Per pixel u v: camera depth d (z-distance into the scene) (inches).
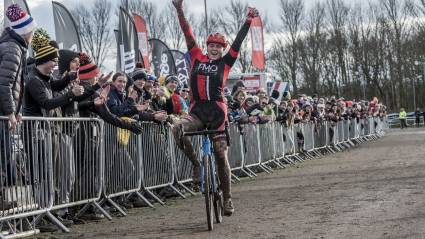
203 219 257.1
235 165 446.3
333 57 2502.5
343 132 901.8
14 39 221.6
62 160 249.1
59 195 248.5
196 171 261.3
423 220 222.4
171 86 366.9
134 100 301.1
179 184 353.1
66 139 251.8
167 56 565.0
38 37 259.6
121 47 494.9
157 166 331.9
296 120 650.2
